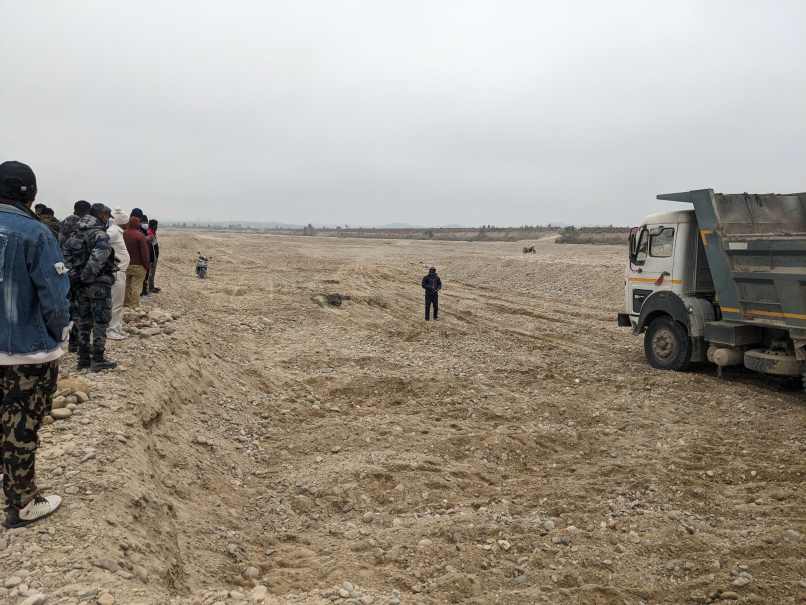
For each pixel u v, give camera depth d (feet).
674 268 37.70
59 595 10.69
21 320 12.05
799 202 36.99
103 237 23.84
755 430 27.27
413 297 73.67
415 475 22.03
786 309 30.73
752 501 20.31
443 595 14.33
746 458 24.04
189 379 28.37
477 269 110.63
